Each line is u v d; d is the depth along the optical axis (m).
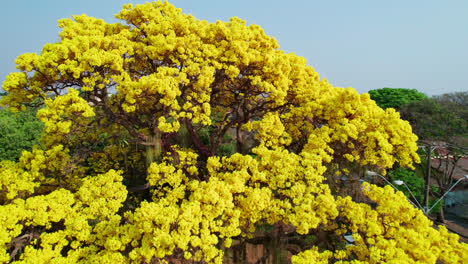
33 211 6.59
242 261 8.15
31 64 8.59
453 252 5.97
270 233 8.02
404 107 22.62
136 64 11.27
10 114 17.48
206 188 6.48
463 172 15.92
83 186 7.84
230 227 6.27
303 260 5.96
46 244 6.18
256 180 7.68
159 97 9.57
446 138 18.48
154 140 11.16
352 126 9.08
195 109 10.12
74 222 6.50
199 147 12.88
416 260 5.75
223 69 11.40
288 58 11.96
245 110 13.10
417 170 15.11
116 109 11.84
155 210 5.81
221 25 11.08
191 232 6.08
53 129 8.42
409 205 6.62
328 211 6.71
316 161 7.53
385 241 5.84
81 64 8.58
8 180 7.75
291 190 6.96
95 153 12.63
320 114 10.83
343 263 5.87
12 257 6.43
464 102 22.05
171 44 10.05
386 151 9.00
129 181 12.73
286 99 12.67
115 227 6.36
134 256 5.44
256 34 11.80
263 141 10.35
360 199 10.45
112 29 10.94
